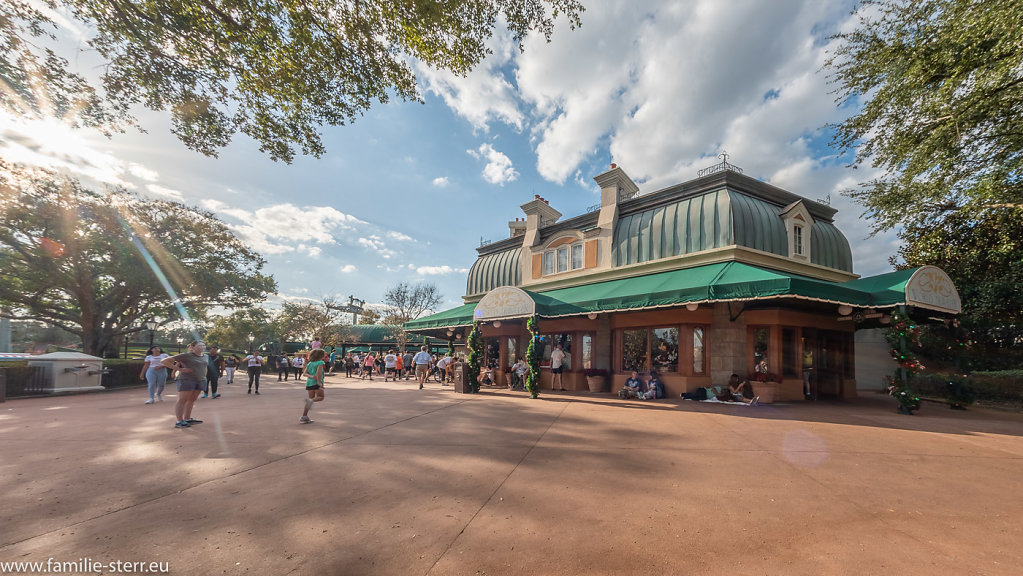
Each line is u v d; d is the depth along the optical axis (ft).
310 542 10.88
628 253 52.13
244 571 9.38
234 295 86.33
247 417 30.76
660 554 10.36
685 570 9.60
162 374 40.60
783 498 14.34
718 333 43.11
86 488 14.96
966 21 32.60
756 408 36.01
